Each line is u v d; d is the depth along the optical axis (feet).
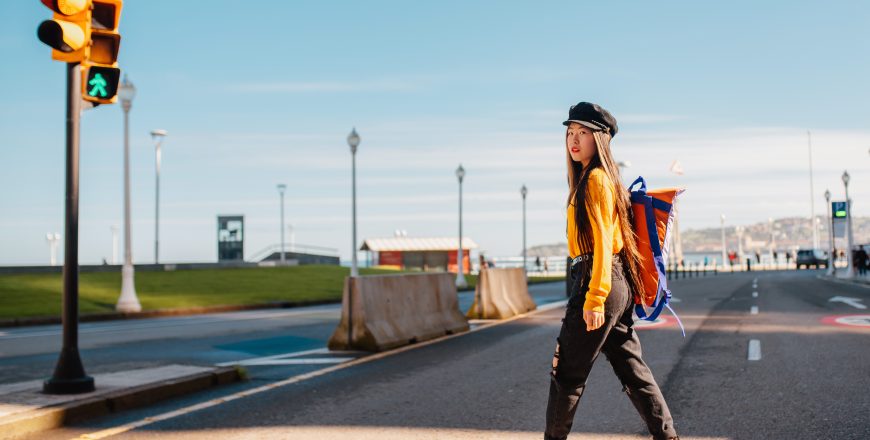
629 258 13.38
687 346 36.32
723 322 48.26
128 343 43.04
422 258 218.59
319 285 107.65
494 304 55.57
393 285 40.73
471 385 27.12
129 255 69.21
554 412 13.88
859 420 20.35
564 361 13.67
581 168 13.83
